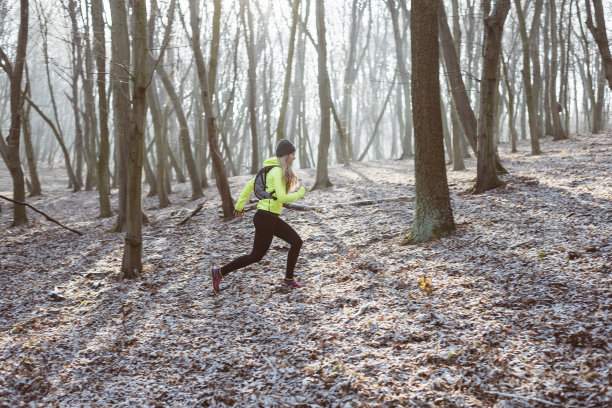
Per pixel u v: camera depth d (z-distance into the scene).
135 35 6.13
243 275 6.11
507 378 3.11
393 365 3.47
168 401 3.27
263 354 3.90
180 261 7.09
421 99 6.57
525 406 2.80
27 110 19.72
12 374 3.66
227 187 9.91
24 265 7.61
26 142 20.62
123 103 10.03
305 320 4.55
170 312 5.04
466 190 9.94
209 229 9.27
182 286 5.92
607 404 2.67
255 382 3.45
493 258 5.50
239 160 30.64
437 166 6.68
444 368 3.34
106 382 3.60
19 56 11.04
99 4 11.02
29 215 15.09
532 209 7.37
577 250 5.19
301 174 19.98
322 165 13.84
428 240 6.66
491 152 9.46
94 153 20.44
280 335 4.26
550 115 22.67
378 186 12.95
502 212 7.50
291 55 11.68
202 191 16.00
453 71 11.37
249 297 5.31
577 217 6.49
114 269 6.85
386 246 6.84
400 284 5.12
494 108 9.37
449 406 2.90
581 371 3.03
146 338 4.38
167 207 13.90
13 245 9.48
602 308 3.78
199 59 9.48
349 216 9.20
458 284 4.90
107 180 13.05
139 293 5.74
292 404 3.12
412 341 3.84
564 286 4.36
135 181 6.31
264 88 24.41
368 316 4.44
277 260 6.66
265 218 5.23
